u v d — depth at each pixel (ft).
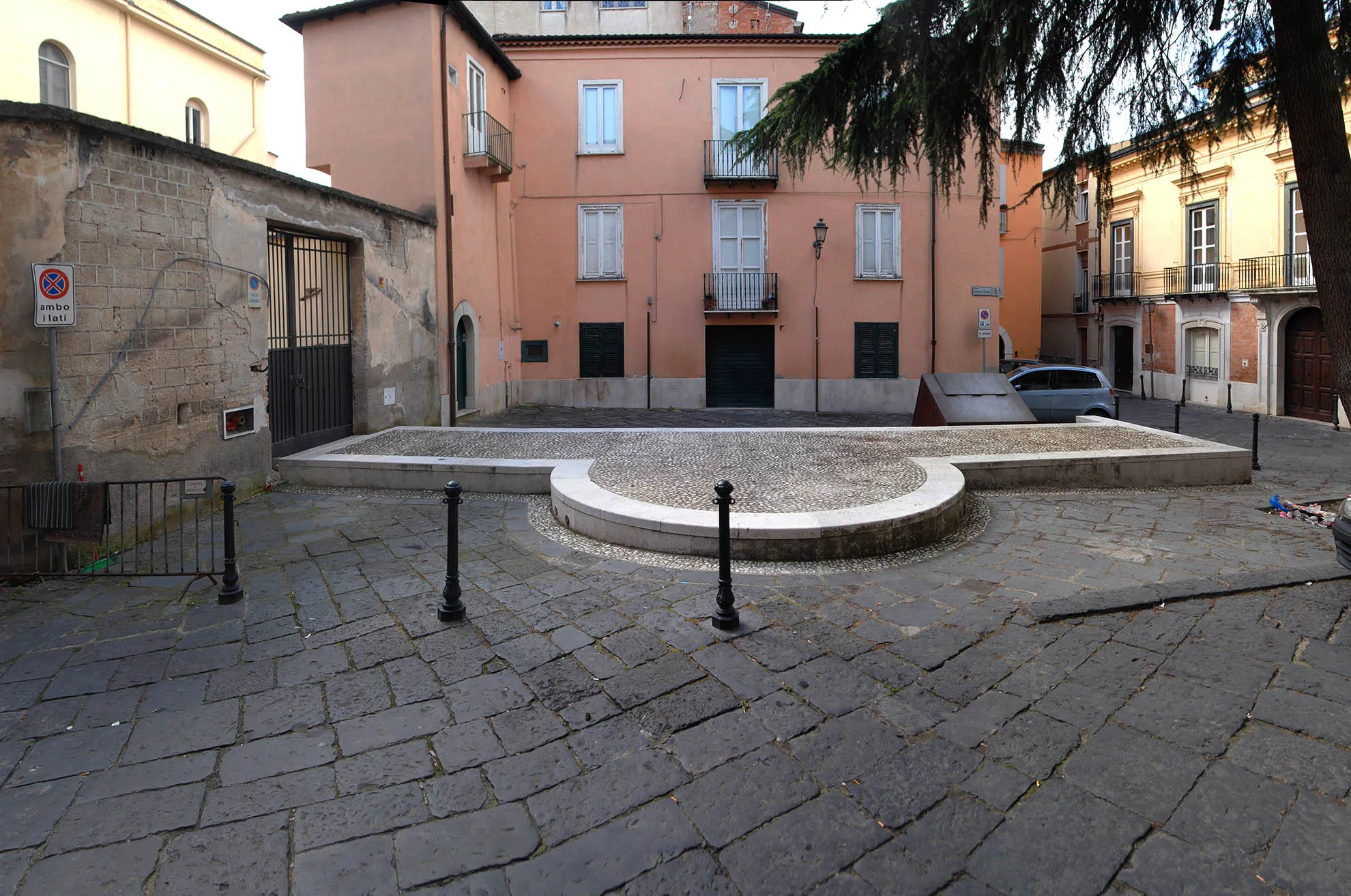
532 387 65.21
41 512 18.92
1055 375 54.90
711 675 13.25
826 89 26.91
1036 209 94.27
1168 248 80.38
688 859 8.86
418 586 18.10
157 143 23.50
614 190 64.23
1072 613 15.52
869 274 65.72
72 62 53.06
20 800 10.14
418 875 8.68
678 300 65.00
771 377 66.23
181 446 24.66
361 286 36.65
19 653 14.87
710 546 19.77
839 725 11.60
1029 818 9.41
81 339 21.07
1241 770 10.23
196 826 9.57
